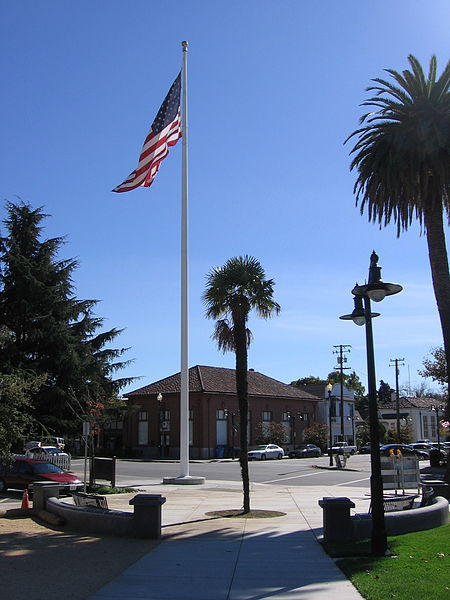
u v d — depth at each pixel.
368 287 10.62
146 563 9.59
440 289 20.50
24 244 42.50
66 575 8.77
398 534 11.50
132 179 22.61
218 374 64.75
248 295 16.83
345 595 7.57
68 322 43.25
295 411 72.00
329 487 26.36
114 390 44.09
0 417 17.56
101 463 24.02
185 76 26.25
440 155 19.92
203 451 57.09
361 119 21.62
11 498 21.52
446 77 20.25
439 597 6.95
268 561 9.71
